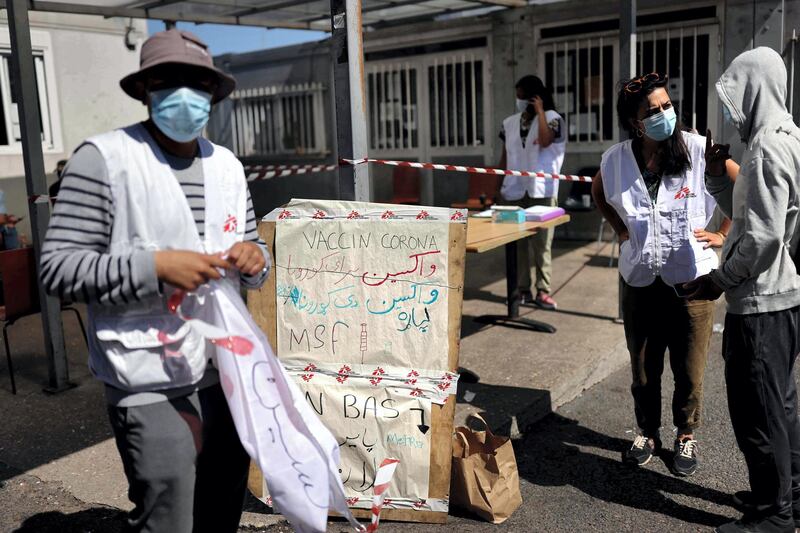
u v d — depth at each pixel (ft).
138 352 6.35
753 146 8.57
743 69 8.86
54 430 13.65
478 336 18.12
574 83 30.09
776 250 8.44
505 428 12.85
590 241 30.50
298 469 6.70
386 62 34.88
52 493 11.32
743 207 8.78
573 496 10.97
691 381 11.07
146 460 6.44
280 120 38.96
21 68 14.76
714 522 10.13
